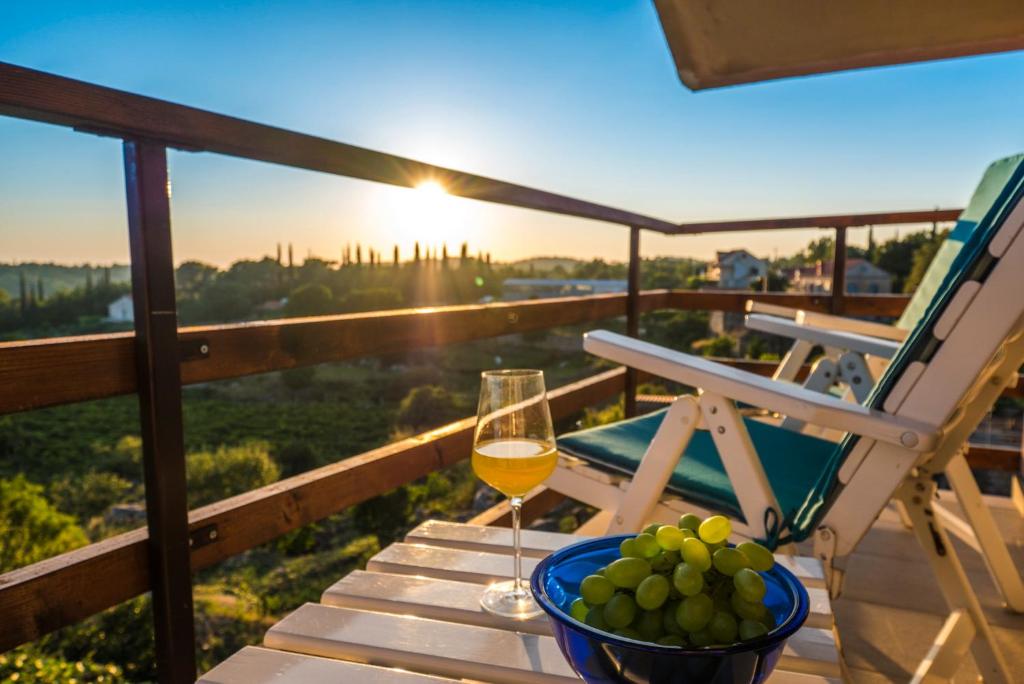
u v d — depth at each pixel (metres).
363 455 1.51
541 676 0.53
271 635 0.59
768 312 2.21
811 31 1.80
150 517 1.03
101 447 30.03
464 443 1.80
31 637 0.89
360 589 0.69
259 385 33.41
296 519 1.29
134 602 14.46
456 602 0.66
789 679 0.52
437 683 0.51
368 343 1.47
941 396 0.96
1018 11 1.67
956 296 0.93
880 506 1.00
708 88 2.15
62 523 24.36
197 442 29.75
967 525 1.73
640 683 0.42
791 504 1.11
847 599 1.57
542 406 0.69
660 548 0.47
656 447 1.09
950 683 1.10
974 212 1.81
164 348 1.02
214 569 21.33
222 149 1.03
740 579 0.43
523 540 0.84
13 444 29.16
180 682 1.06
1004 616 1.50
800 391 1.02
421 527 0.89
